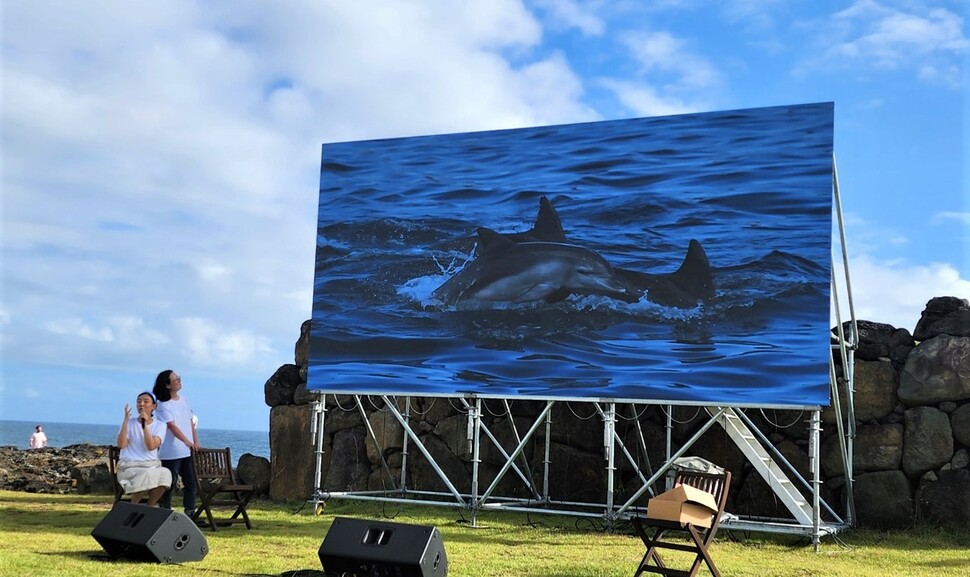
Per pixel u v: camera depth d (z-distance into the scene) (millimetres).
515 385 14328
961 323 14336
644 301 13781
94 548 10266
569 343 14117
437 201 15406
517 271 14617
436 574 7875
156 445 11742
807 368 12703
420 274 15305
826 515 14289
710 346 13305
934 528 13539
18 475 21172
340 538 8023
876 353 14711
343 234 15898
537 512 13711
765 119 13547
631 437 15688
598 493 15750
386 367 15227
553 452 16141
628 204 14148
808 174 13172
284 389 18391
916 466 13906
